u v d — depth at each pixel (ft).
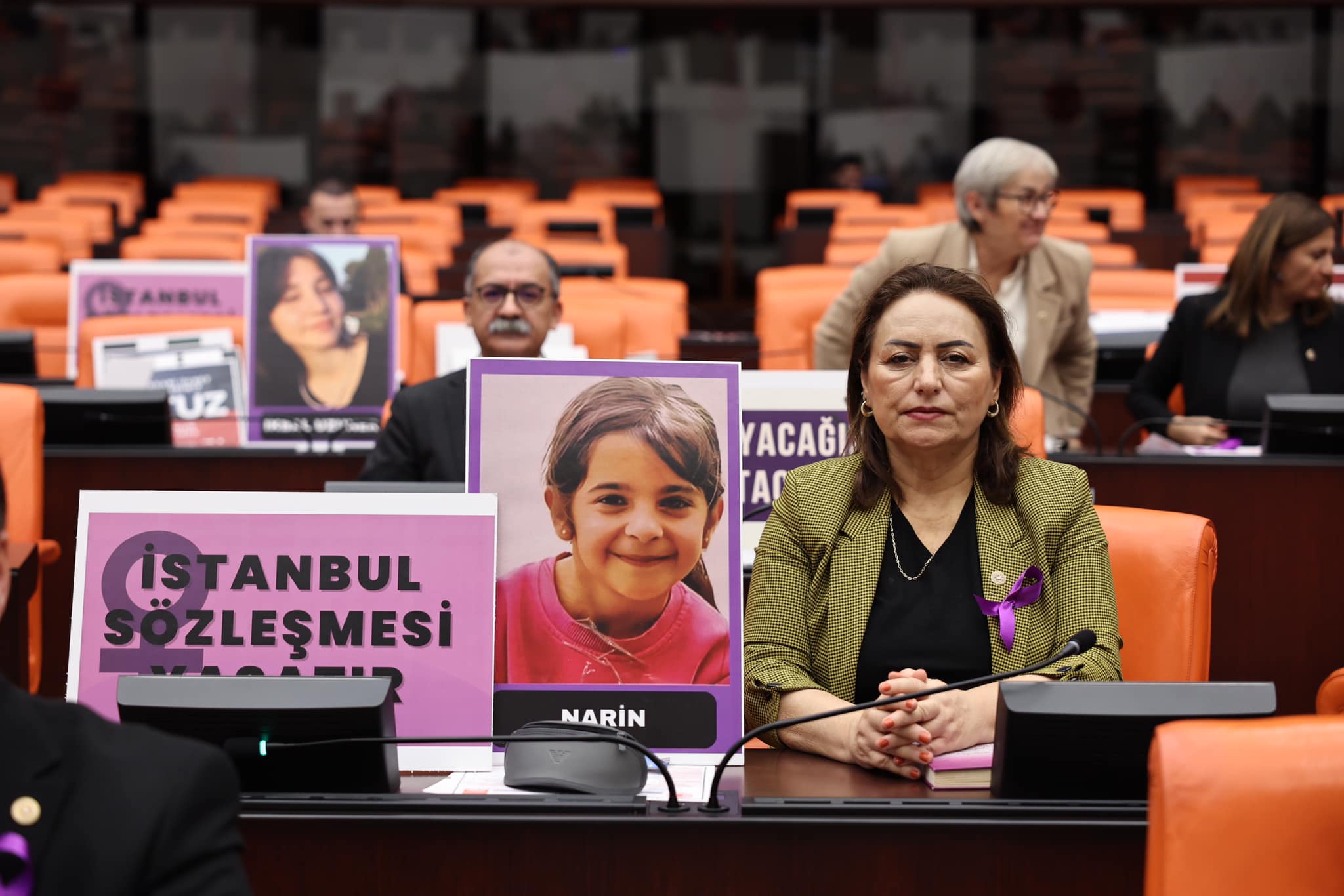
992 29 46.39
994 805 5.06
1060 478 6.49
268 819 5.01
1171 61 46.21
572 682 5.84
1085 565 6.32
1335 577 10.84
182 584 5.72
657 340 16.85
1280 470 10.85
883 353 6.23
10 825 3.13
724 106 47.16
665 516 5.98
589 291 18.60
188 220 31.48
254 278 13.07
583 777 5.27
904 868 5.00
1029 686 5.16
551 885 5.03
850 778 5.64
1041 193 11.78
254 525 5.76
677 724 5.84
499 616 5.87
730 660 5.90
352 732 5.16
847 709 5.41
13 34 46.78
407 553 5.79
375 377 13.06
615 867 5.03
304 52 47.57
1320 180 46.14
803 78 46.91
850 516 6.52
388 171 48.16
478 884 5.04
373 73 47.70
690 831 5.01
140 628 5.68
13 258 22.27
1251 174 46.42
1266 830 4.08
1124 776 5.13
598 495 5.98
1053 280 12.28
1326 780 4.10
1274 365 12.52
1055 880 4.99
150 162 47.91
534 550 5.93
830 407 8.71
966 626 6.26
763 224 47.52
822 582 6.49
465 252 27.04
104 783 3.23
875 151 47.09
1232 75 46.09
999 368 6.42
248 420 12.98
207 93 47.65
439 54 47.57
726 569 5.98
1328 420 10.98
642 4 45.16
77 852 3.14
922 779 5.59
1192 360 12.82
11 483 9.58
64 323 17.15
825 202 35.58
